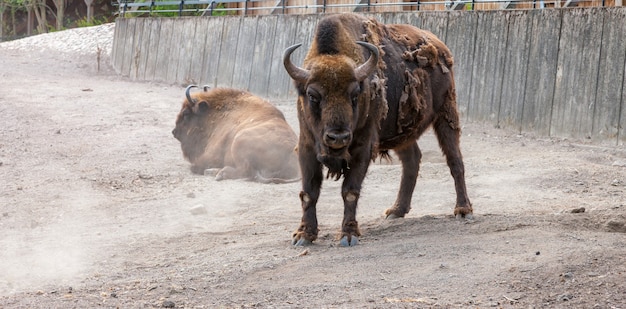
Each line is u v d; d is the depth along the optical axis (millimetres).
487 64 38781
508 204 22766
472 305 13031
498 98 38250
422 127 19906
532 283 13938
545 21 36312
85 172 29781
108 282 15500
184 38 57875
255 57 50875
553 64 35969
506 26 37938
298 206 23625
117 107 45531
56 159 32250
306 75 16484
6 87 52562
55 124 40219
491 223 18703
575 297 13211
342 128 15953
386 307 12945
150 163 31438
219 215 22938
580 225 18703
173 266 16844
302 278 15062
